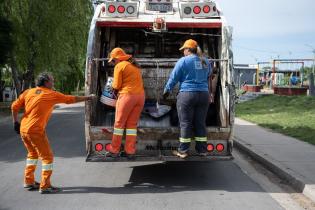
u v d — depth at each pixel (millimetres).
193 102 7453
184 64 7504
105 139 7688
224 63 8273
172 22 8539
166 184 7988
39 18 25312
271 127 15656
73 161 10141
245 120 18578
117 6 8555
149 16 8750
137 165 9695
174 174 8844
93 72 8023
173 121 8531
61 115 24547
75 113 26266
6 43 20609
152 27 8656
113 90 8062
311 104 22172
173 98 8750
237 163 10070
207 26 8570
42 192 7277
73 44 27125
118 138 7496
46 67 26531
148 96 8875
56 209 6414
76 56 28422
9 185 7875
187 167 9547
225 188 7715
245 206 6621
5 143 13281
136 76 7562
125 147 7543
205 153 7617
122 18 8570
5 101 36125
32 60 26203
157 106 8656
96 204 6648
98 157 7613
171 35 9797
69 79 44219
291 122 16484
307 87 29422
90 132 7605
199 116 7555
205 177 8602
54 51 25969
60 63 26766
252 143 12008
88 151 7727
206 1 8930
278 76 35906
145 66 8906
